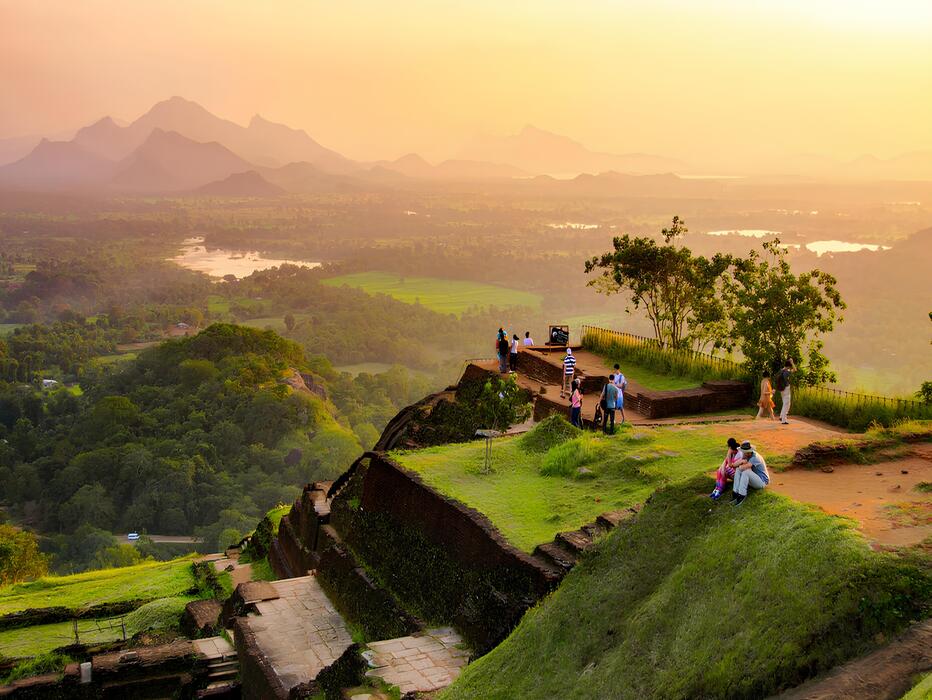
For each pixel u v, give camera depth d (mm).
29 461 141375
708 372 31484
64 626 28000
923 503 13172
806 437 19406
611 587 13812
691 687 10688
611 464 20391
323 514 27047
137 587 33000
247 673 19141
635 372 33625
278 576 30672
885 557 10859
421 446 30375
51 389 184375
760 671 10164
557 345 38531
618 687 11688
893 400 25359
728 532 13086
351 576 21562
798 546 11797
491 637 16016
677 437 21406
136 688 20562
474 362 38156
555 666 13180
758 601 11273
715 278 35188
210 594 30406
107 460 119625
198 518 109750
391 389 181500
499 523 18125
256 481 116875
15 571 51031
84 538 99250
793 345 29266
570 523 17609
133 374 163000
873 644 9859
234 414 132750
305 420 133875
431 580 18938
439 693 14414
